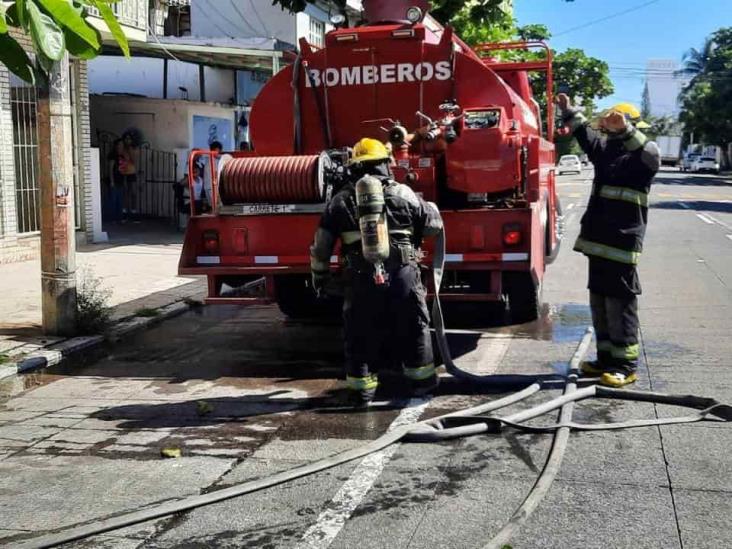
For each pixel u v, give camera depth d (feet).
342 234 19.86
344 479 15.35
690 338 26.27
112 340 28.09
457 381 21.98
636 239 20.45
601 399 19.94
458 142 23.58
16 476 15.99
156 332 29.60
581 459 15.98
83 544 13.08
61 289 27.37
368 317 19.63
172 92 74.84
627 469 15.48
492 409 19.01
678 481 14.90
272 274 24.31
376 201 19.04
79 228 51.29
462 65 25.99
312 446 17.31
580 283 38.50
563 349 25.40
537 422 18.31
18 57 12.03
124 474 15.97
